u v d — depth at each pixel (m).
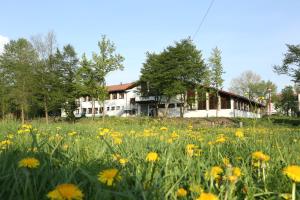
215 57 61.06
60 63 57.06
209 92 62.94
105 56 52.50
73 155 3.61
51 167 2.93
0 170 2.81
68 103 56.31
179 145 4.68
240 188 2.71
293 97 102.56
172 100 73.38
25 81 52.69
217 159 3.83
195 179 2.90
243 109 74.56
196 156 3.82
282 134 8.91
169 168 3.19
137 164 3.22
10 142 4.41
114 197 2.24
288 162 3.57
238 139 5.51
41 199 2.36
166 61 60.59
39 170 2.60
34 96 53.69
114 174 2.27
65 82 56.75
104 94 52.81
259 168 3.18
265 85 95.88
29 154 3.26
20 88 52.31
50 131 8.86
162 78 60.53
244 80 99.44
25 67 53.06
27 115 54.34
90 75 52.75
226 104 69.25
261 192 2.69
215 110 69.56
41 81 54.88
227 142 5.39
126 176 2.62
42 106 55.12
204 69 61.38
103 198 2.16
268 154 4.23
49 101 55.34
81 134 8.87
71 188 1.83
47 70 55.38
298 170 2.23
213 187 2.59
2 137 6.71
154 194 2.33
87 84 52.62
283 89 104.25
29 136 5.30
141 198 2.26
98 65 51.84
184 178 2.96
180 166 3.39
